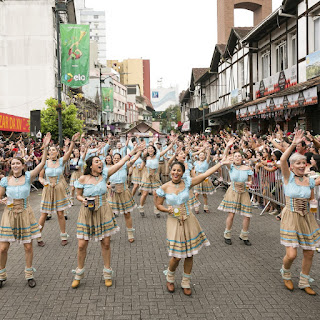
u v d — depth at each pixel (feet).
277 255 20.43
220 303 14.78
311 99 37.14
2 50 101.91
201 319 13.53
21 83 102.17
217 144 52.01
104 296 15.52
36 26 102.01
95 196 16.56
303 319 13.39
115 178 23.32
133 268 18.74
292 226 15.66
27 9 101.81
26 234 16.85
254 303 14.71
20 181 17.13
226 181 42.55
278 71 57.41
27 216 17.08
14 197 16.80
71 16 112.78
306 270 15.69
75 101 122.52
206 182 31.48
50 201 23.15
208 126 106.22
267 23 54.80
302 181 15.90
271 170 29.04
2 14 101.45
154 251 21.49
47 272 18.35
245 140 42.27
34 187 47.67
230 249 21.68
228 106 83.10
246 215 22.27
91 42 194.59
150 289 16.19
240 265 18.98
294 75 49.34
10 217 16.72
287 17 51.70
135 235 25.12
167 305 14.66
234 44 76.74
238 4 101.76
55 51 105.60
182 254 15.24
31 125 64.49
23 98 102.37
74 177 35.55
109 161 23.67
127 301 15.03
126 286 16.52
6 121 64.54
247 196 22.50
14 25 101.86
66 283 16.93
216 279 17.21
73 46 60.39
